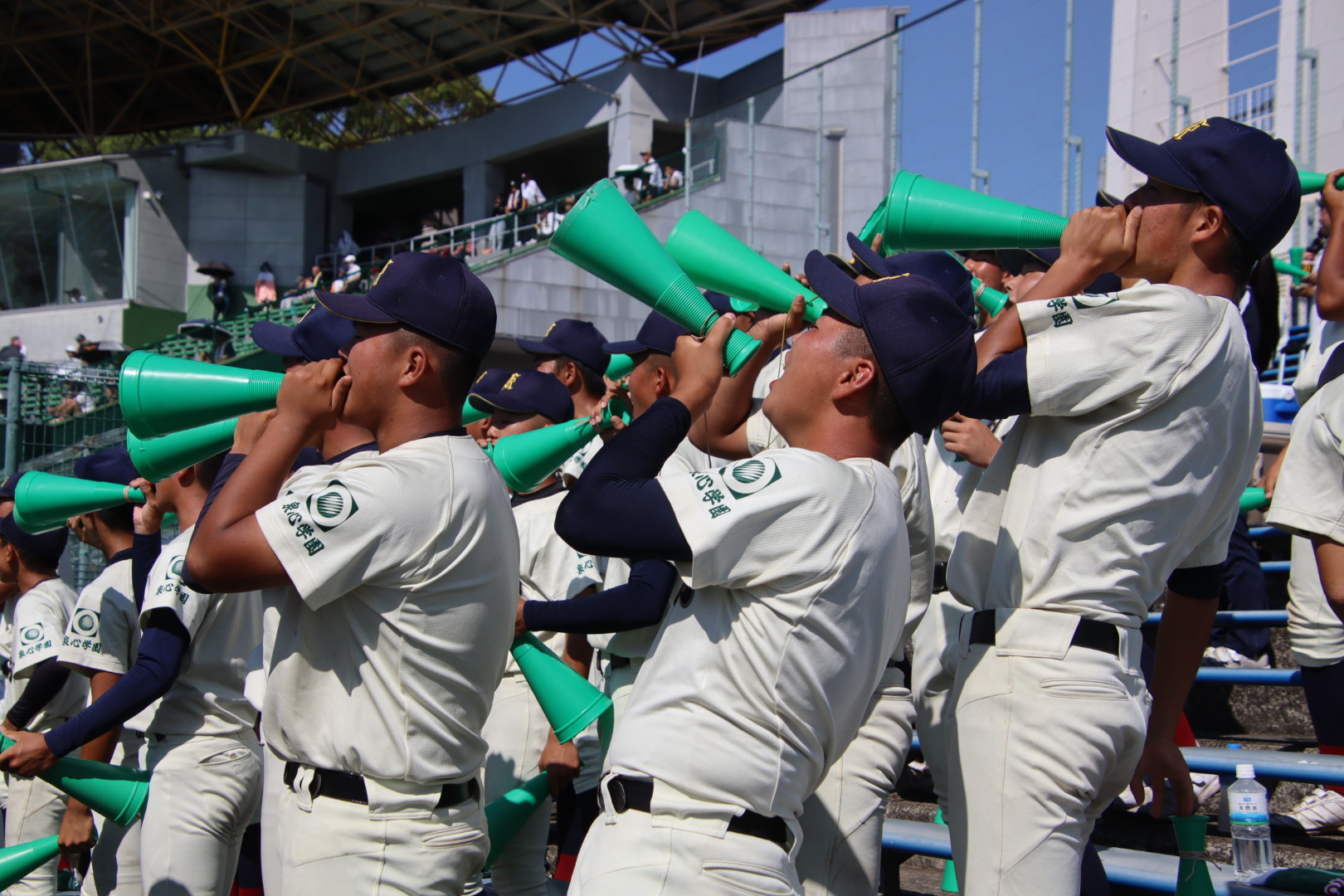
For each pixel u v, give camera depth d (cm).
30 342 2809
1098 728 228
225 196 2966
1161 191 249
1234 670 426
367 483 229
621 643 339
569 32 2728
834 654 210
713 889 201
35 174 2828
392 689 230
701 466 388
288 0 2681
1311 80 789
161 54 2958
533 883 375
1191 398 232
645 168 1998
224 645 349
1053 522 235
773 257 1391
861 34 1998
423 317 242
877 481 219
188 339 2408
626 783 211
